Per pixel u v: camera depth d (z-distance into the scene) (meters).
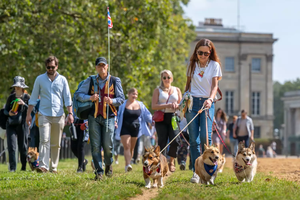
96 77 8.67
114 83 8.73
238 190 7.17
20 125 12.08
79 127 11.76
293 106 73.75
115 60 22.61
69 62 22.03
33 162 12.23
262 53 62.59
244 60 62.22
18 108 11.92
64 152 24.39
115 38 22.34
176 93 11.40
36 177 9.42
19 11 20.59
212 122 8.71
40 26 22.33
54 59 10.73
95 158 8.54
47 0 21.05
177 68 38.22
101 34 22.27
